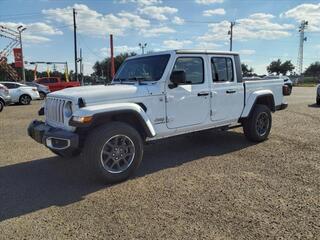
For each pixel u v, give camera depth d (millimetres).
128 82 6047
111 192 4691
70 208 4195
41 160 6434
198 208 4090
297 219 3760
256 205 4145
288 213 3910
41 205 4309
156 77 5707
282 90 8141
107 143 4891
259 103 7680
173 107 5773
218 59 6574
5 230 3660
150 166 5875
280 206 4105
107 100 5035
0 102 15820
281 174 5293
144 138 5613
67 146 4746
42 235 3535
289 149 6859
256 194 4492
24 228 3697
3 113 14922
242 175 5277
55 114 5301
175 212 3994
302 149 6840
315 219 3756
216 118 6535
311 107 15195
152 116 5504
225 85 6648
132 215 3947
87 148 4844
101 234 3525
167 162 6102
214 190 4668
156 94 5523
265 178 5117
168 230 3568
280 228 3562
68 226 3719
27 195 4652
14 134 9234
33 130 5578
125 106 4996
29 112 15336
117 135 4957
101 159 4852
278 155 6414
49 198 4531
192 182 5008
